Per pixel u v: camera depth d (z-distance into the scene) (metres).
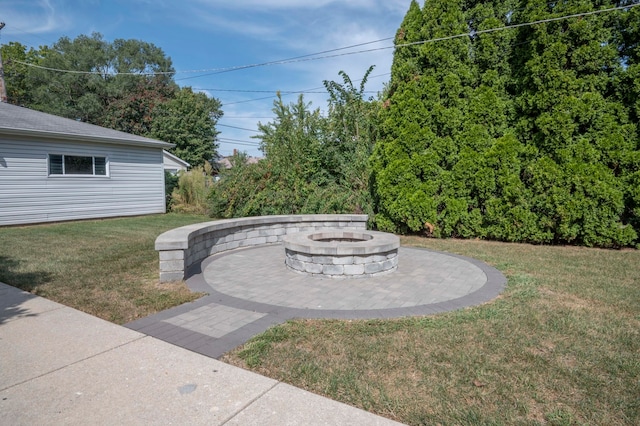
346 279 4.98
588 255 6.55
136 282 4.72
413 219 8.45
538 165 7.45
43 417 2.00
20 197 10.34
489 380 2.37
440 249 7.23
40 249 6.86
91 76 31.14
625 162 6.98
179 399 2.17
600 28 7.08
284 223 8.23
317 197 10.18
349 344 2.90
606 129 7.14
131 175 13.26
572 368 2.51
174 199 14.74
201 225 6.32
